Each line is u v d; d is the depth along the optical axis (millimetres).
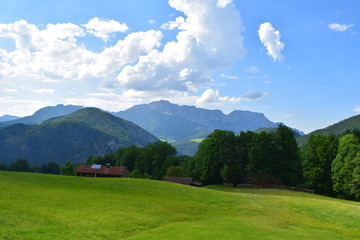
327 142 82750
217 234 25641
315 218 36188
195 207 39625
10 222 24062
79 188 49031
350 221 34938
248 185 82812
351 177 70125
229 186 86188
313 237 26953
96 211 32219
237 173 90375
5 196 34750
